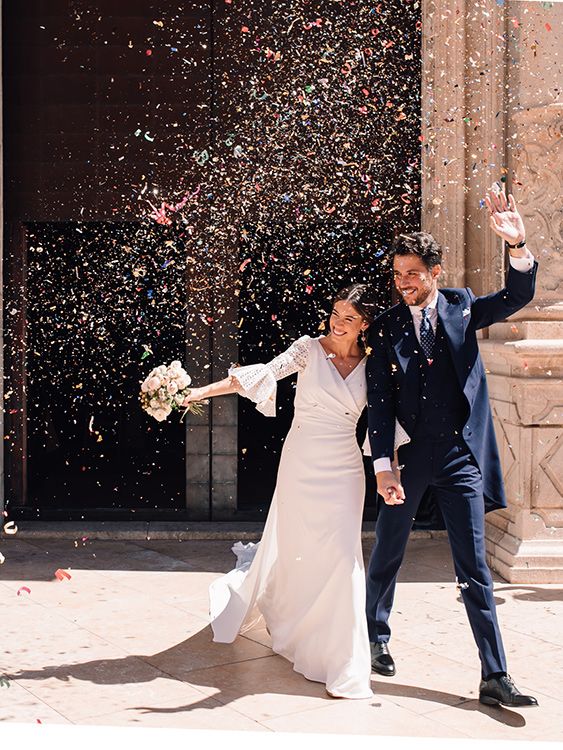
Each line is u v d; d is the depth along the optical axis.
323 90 6.30
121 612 4.61
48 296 6.75
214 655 4.01
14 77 6.35
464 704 3.51
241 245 6.64
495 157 5.66
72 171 6.38
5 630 4.30
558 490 5.29
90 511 6.61
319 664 3.73
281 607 4.05
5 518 6.50
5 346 6.48
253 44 6.31
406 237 3.65
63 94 6.36
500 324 5.62
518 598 4.90
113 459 8.57
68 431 8.38
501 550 5.40
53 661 3.90
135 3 6.30
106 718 3.31
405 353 3.65
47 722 3.26
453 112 5.90
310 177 6.36
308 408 3.89
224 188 6.38
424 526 6.20
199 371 6.51
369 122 6.31
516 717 3.39
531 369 5.28
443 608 4.72
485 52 5.67
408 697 3.57
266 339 6.93
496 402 5.63
